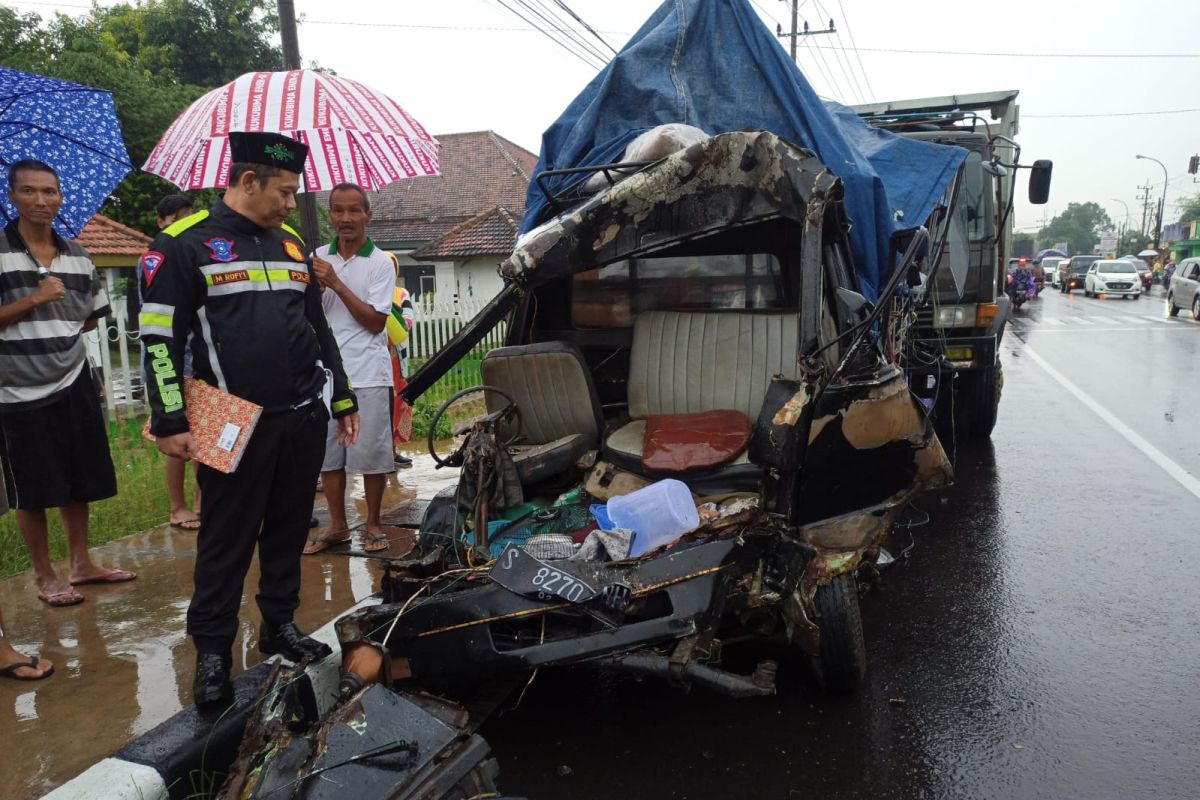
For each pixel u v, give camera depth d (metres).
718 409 4.54
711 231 4.25
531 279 4.37
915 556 5.65
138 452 8.20
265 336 3.40
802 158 3.86
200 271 3.30
